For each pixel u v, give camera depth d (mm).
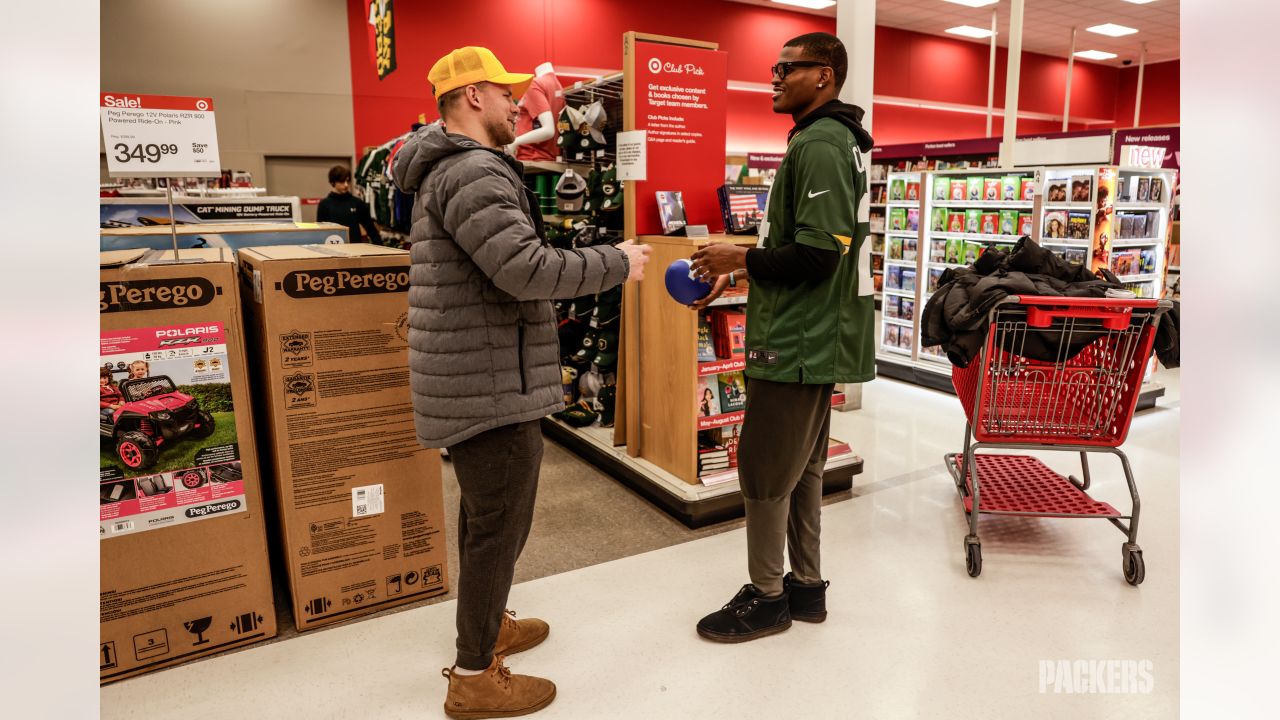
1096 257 5332
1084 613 2672
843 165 2141
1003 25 13680
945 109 15523
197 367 2289
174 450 2291
